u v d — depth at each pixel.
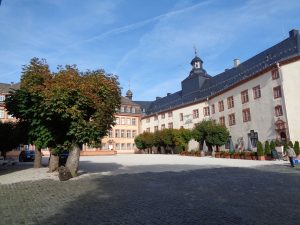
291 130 34.34
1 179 16.81
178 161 31.55
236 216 7.40
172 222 7.02
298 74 34.66
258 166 22.38
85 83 17.70
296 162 26.48
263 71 39.03
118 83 19.91
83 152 62.53
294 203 8.71
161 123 70.50
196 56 67.31
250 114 41.97
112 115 19.97
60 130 18.98
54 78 18.17
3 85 65.00
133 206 8.89
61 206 9.09
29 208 8.86
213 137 43.75
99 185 13.77
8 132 34.16
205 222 6.94
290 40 40.03
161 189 12.09
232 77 51.69
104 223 7.08
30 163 34.97
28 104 19.66
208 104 55.16
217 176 16.03
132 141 79.06
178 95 69.75
